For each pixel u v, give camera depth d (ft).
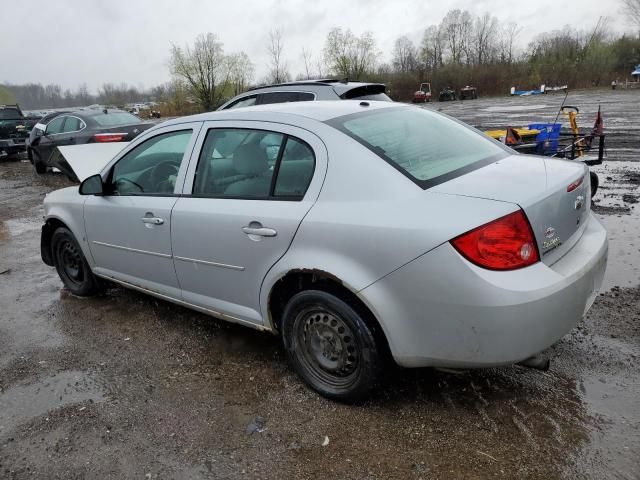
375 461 8.17
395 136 9.84
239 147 10.60
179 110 180.45
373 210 8.40
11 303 15.97
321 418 9.32
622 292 13.34
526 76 183.62
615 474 7.50
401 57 239.50
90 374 11.39
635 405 8.96
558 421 8.70
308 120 9.84
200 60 174.19
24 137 57.62
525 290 7.50
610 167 29.58
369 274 8.37
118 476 8.23
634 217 19.70
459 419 8.96
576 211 9.06
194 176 11.34
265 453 8.54
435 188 8.38
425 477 7.77
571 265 8.38
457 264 7.59
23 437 9.33
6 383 11.23
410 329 8.26
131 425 9.47
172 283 12.26
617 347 10.79
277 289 9.96
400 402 9.55
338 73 201.05
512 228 7.61
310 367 10.00
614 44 192.44
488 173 9.04
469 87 180.24
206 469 8.26
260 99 26.43
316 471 8.06
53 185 39.06
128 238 12.89
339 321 9.17
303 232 9.08
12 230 25.82
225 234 10.39
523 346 7.70
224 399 10.11
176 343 12.57
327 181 9.07
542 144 24.64
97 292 15.84
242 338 12.57
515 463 7.88
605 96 111.75
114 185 13.53
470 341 7.82
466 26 233.55
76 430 9.42
